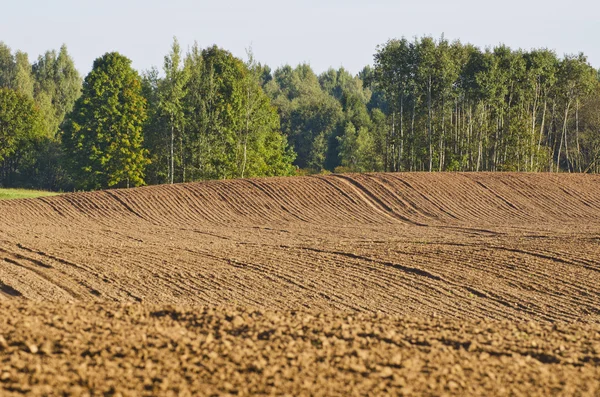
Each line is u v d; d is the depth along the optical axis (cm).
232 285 6103
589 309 5506
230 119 17625
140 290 5838
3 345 2836
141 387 2480
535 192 13088
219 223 10988
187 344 3042
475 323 3925
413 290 6050
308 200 12362
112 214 11450
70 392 2370
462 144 19650
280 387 2558
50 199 12325
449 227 10600
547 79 19675
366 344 3181
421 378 2725
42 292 5634
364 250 7906
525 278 6450
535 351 3256
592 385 2794
